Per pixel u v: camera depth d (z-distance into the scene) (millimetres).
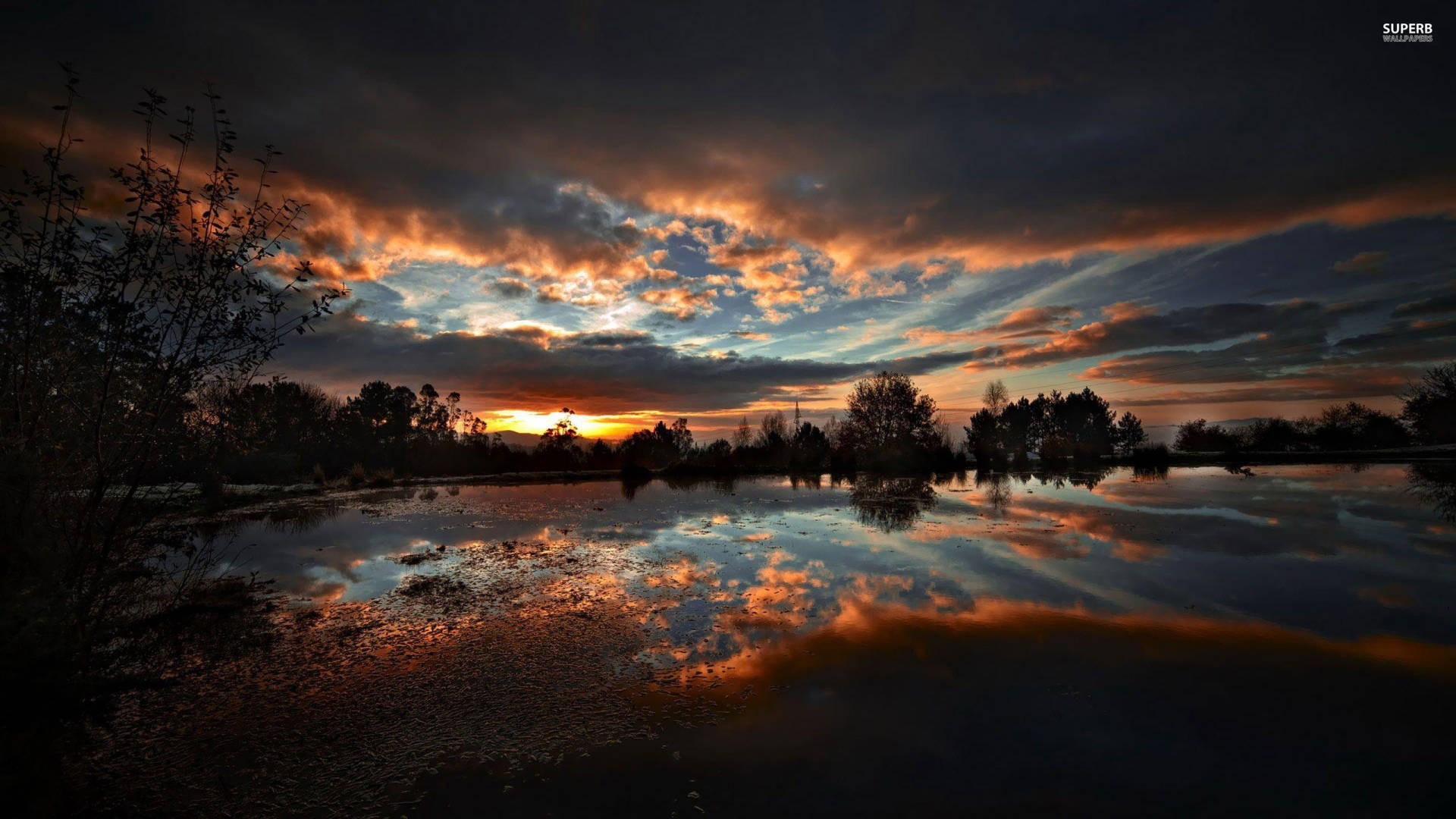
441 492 21484
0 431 4031
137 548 4973
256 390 5227
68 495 4359
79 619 4195
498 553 10617
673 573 9016
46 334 4215
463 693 5027
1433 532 10867
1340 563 8797
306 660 5777
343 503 18156
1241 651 5605
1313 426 40031
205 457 5062
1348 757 3816
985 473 28531
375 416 34312
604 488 22969
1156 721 4336
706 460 33188
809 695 4895
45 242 4180
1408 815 3232
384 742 4250
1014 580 8250
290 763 4004
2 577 3857
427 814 3428
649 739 4242
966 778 3680
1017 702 4676
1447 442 30641
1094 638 6016
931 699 4762
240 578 8406
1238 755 3875
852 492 20500
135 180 4398
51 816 3424
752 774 3766
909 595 7656
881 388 35844
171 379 4750
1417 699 4555
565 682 5219
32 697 3520
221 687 5184
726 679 5234
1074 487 20703
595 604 7480
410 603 7621
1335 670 5113
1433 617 6391
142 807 3537
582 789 3646
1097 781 3613
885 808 3398
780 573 8984
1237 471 24984
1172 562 9109
